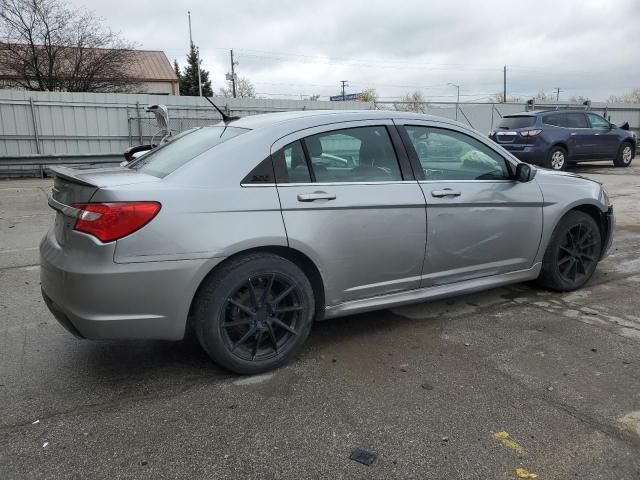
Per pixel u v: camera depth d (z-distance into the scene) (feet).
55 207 10.49
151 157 12.47
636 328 13.09
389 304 12.29
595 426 8.94
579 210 15.64
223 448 8.41
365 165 11.85
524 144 46.19
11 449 8.36
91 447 8.43
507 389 10.16
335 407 9.57
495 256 13.73
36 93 49.98
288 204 10.59
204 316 10.16
